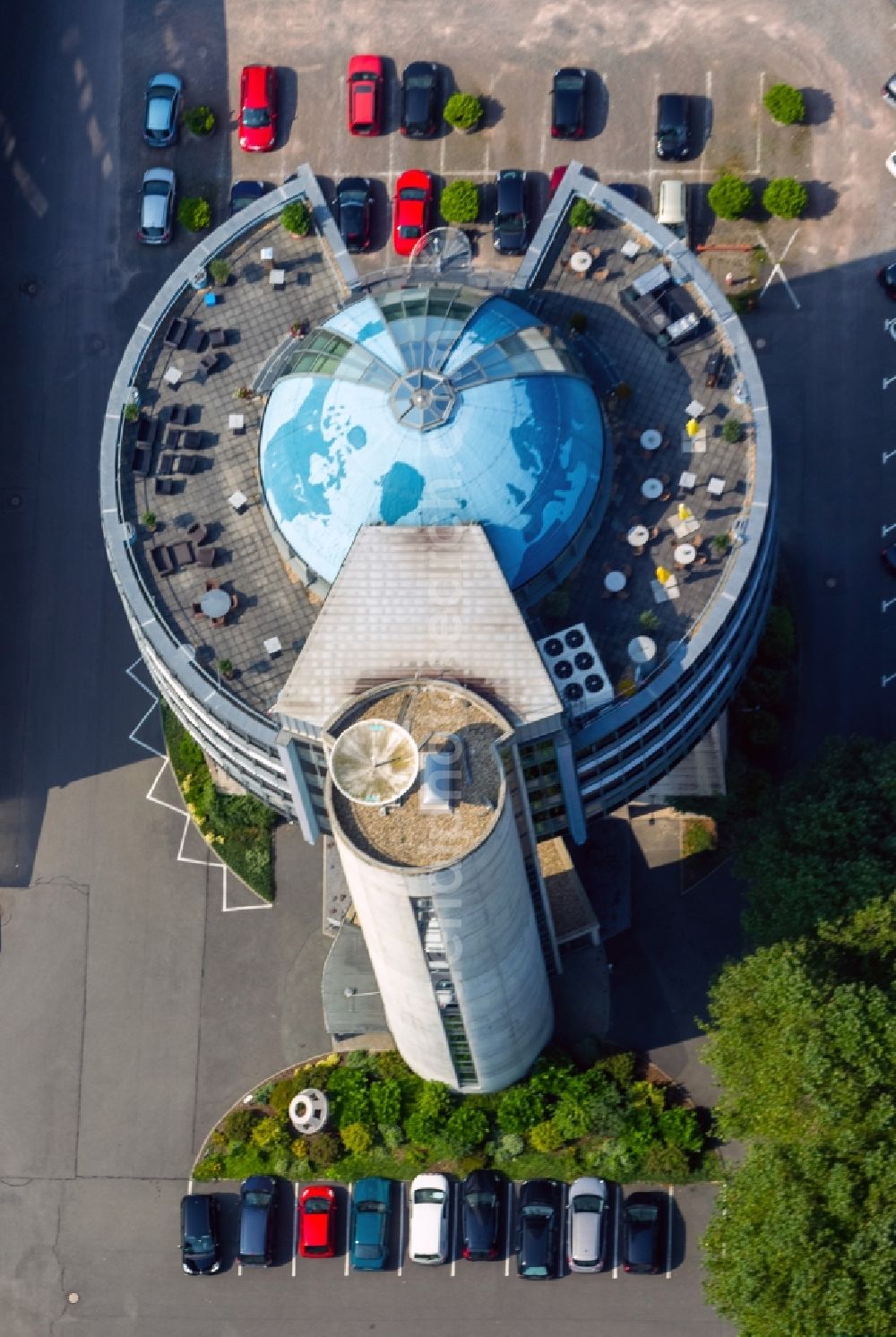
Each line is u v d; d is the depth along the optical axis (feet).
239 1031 439.63
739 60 481.05
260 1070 437.17
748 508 376.89
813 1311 357.41
